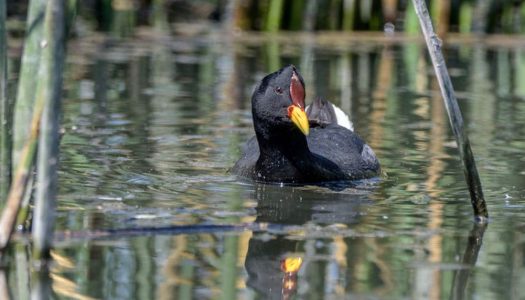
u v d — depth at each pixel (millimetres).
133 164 13055
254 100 12461
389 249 9422
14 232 9461
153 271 8719
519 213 10750
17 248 9164
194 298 8062
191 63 21828
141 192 11570
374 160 13078
